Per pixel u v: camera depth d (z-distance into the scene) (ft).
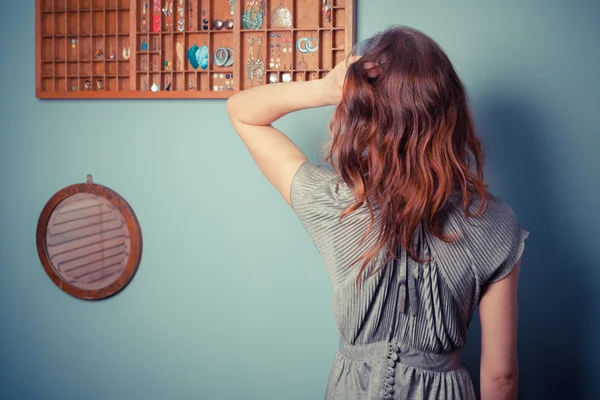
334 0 5.71
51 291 6.68
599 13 5.33
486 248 2.93
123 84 6.28
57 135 6.54
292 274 6.06
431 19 5.59
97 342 6.58
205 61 5.99
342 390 3.25
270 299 6.12
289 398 6.13
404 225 2.84
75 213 6.47
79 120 6.47
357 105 2.87
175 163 6.25
